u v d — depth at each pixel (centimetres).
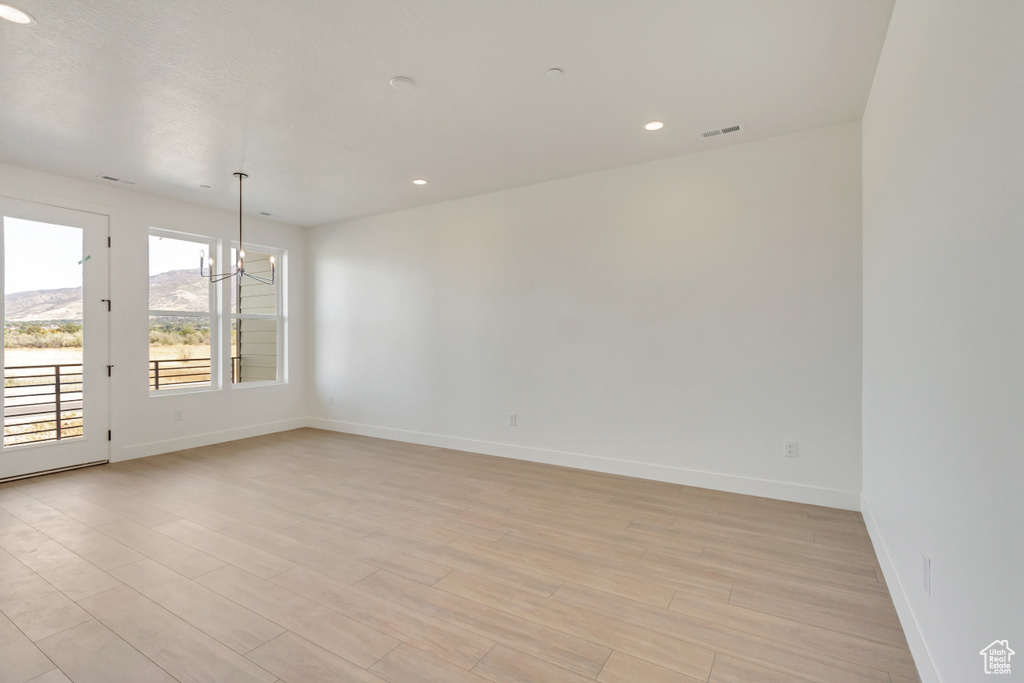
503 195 475
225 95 288
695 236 380
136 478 410
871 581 238
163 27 223
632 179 406
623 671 176
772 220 352
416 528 306
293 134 342
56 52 242
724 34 231
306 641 194
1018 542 101
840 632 198
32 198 408
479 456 482
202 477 413
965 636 132
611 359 419
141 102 294
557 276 445
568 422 442
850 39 235
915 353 186
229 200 505
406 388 546
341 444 534
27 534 296
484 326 489
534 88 281
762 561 259
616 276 415
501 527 307
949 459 146
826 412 337
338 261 604
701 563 258
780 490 352
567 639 195
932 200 163
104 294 453
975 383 126
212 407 538
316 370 627
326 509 338
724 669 177
